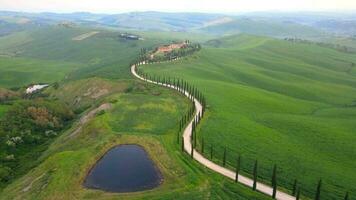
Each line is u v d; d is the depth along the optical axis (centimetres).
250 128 12294
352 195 8450
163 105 14000
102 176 8731
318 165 9938
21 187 8938
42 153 11556
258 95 17750
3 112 15338
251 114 14662
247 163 9575
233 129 11919
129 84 17875
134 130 11325
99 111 13325
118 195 7869
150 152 9825
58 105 15562
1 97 19888
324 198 8200
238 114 14062
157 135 10962
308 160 10188
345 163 10462
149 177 8675
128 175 8750
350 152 11325
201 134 11212
